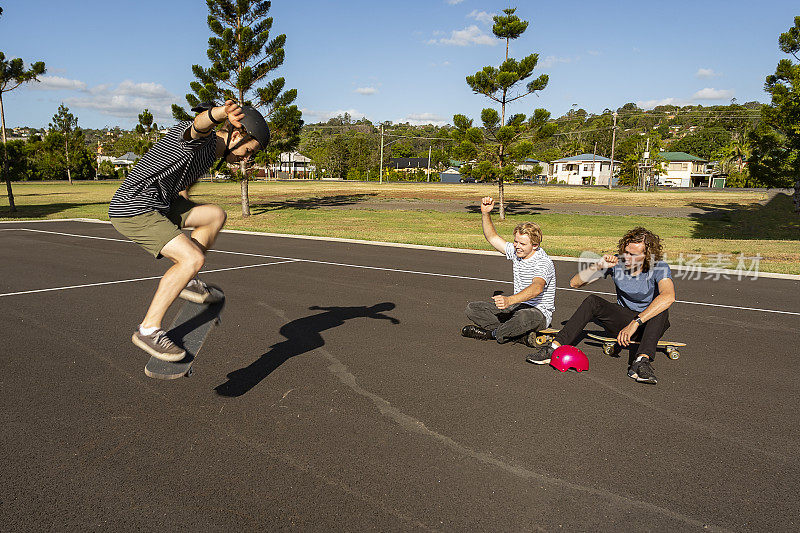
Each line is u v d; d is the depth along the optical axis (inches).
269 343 233.9
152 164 118.6
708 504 121.0
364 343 235.9
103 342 230.7
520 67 947.3
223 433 150.7
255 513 114.5
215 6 921.5
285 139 1013.2
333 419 160.6
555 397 179.9
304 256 503.2
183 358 123.5
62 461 134.6
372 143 6412.4
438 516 114.7
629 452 143.8
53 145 2564.0
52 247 535.5
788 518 116.3
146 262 446.3
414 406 170.7
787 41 983.0
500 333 229.9
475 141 1002.1
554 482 128.6
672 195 2076.8
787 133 1029.8
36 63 979.9
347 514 114.8
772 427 160.6
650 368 191.6
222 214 134.9
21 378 189.3
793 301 332.5
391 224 895.7
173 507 116.2
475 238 661.3
